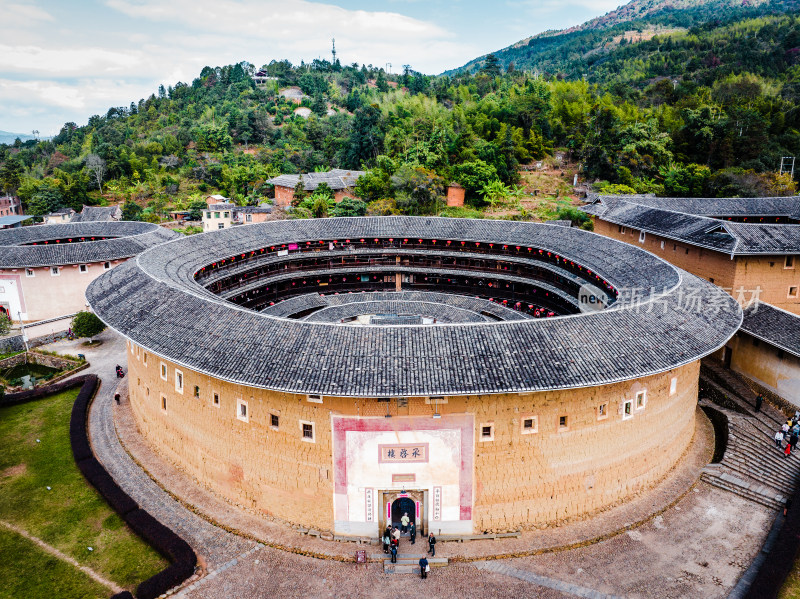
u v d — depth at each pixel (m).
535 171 157.88
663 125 156.75
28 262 84.12
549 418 40.22
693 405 52.28
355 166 169.50
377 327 40.78
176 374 47.41
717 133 141.38
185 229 144.88
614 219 90.50
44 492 46.47
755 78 173.75
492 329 40.62
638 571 37.75
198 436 46.75
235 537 41.47
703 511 43.97
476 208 136.25
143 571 38.06
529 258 82.81
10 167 179.00
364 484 40.53
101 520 43.22
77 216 157.50
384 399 38.84
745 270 66.31
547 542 40.34
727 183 123.56
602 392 41.12
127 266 61.53
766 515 43.34
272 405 41.16
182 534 41.69
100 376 69.62
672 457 48.62
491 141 154.00
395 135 158.25
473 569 38.19
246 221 138.50
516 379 37.12
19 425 57.72
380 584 36.97
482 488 40.66
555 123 170.62
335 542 40.88
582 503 42.84
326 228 89.50
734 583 36.62
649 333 43.00
